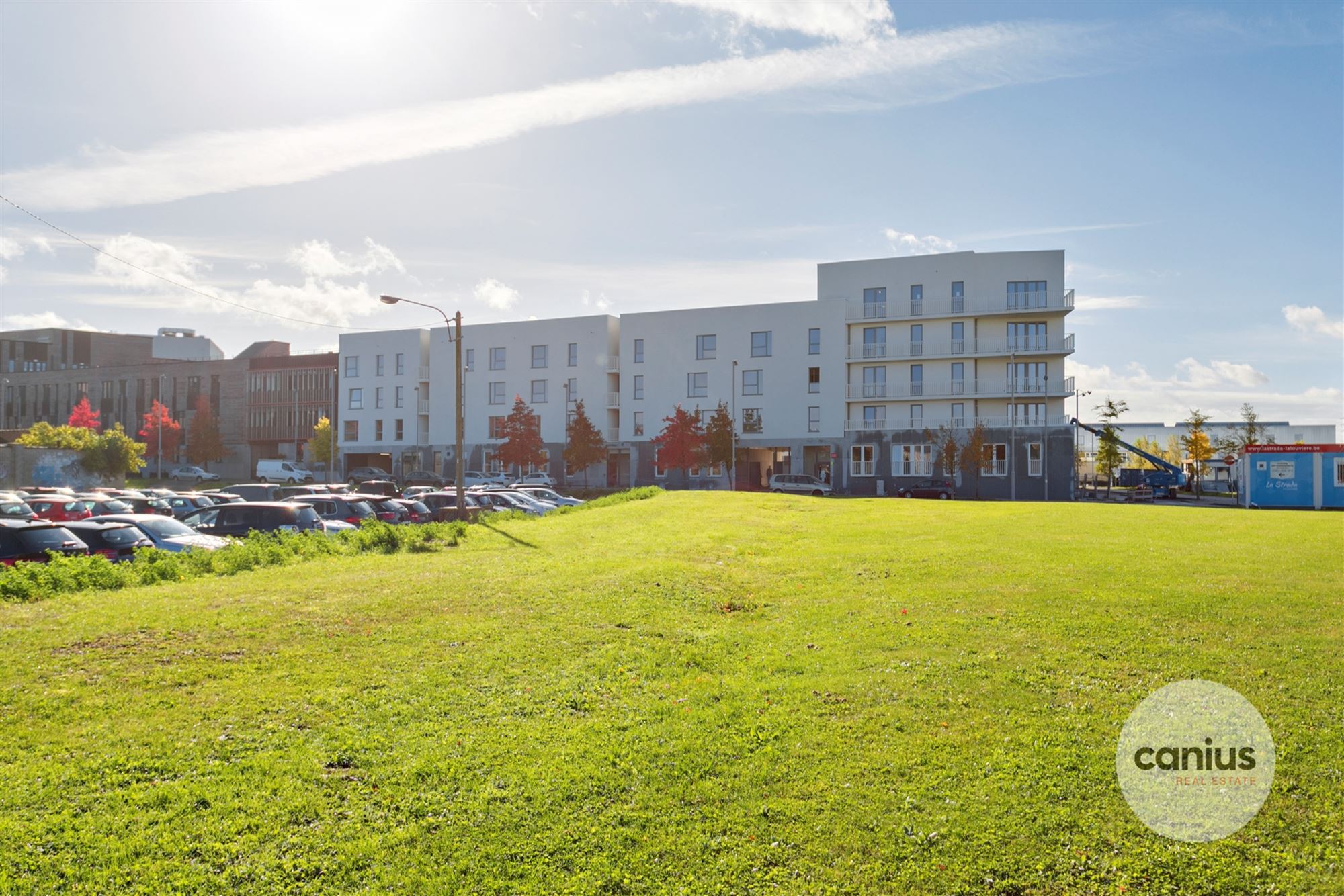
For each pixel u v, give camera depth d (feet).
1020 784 22.02
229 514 70.33
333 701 26.91
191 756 22.67
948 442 198.49
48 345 357.20
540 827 20.06
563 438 242.37
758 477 235.20
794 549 64.69
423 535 67.72
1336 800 21.03
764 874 18.56
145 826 19.26
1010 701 27.48
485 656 32.22
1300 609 38.83
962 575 49.29
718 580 50.11
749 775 22.66
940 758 23.47
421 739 24.38
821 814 20.83
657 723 26.11
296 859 18.45
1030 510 102.94
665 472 227.81
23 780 20.80
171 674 28.55
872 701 27.86
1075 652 32.40
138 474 284.61
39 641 31.24
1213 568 50.65
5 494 85.76
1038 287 211.20
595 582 47.26
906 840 19.75
